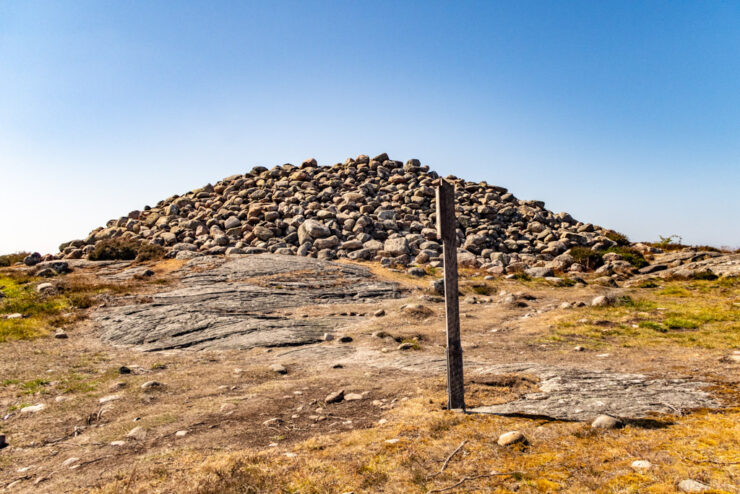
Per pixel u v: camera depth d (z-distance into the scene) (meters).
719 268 20.23
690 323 11.12
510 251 32.38
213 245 28.59
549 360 8.77
